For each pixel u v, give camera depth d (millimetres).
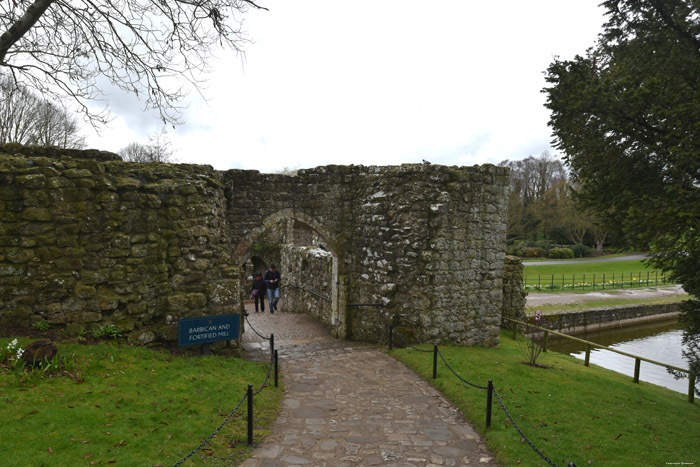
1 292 6234
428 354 8977
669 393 9102
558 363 10141
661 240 5887
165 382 5820
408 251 10070
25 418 4172
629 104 5699
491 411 5891
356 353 9547
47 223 6535
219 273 8156
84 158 7641
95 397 4922
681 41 5938
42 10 5934
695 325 6621
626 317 21797
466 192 10430
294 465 4500
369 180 11023
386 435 5371
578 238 46781
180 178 7918
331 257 12992
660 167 6027
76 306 6625
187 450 4316
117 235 7000
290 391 6961
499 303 11320
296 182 11047
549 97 6562
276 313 16250
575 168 6945
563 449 4867
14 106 17062
